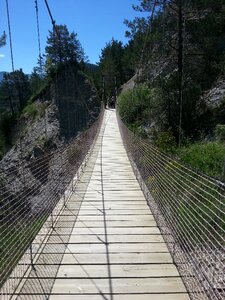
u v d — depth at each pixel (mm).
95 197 7285
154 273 4020
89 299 3490
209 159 8914
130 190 7961
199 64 18219
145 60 23734
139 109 21844
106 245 4777
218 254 3500
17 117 40156
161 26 19469
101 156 13250
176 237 4371
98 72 57469
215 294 3105
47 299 3465
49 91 38469
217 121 14508
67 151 7457
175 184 4758
